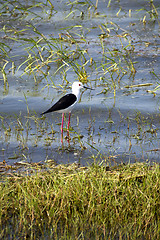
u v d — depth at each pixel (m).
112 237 8.18
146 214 8.57
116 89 15.48
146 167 9.73
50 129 12.59
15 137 12.05
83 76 16.19
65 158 10.83
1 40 20.44
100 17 23.20
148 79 16.17
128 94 15.02
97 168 9.70
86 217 8.56
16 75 16.97
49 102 14.43
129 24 22.05
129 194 8.95
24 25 22.19
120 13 23.84
